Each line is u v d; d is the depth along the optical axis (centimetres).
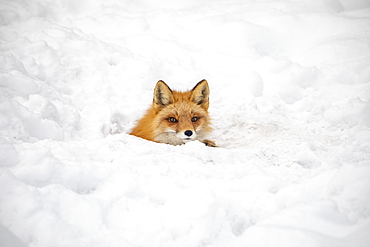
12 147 679
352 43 1661
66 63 1371
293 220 564
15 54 1255
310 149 937
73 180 669
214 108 1342
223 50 1730
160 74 1497
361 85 1379
